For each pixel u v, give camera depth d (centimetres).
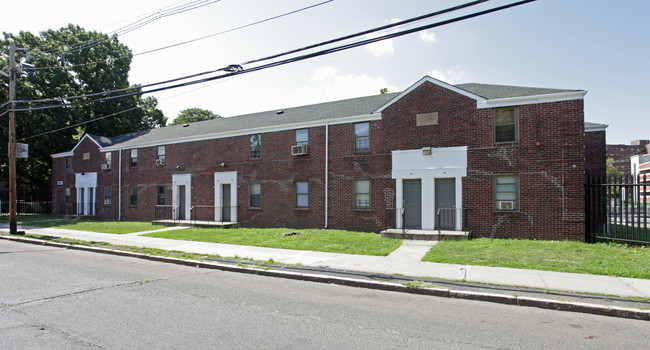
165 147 2439
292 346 476
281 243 1356
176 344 479
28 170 3631
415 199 1588
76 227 2125
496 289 746
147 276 919
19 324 555
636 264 923
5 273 941
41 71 3325
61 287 792
